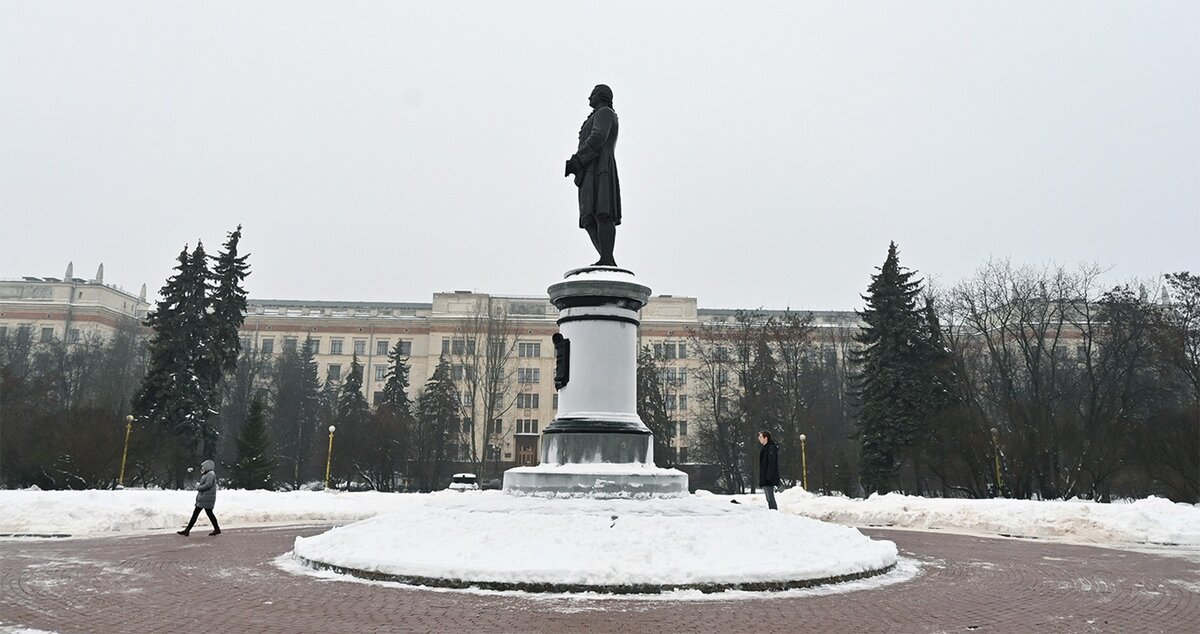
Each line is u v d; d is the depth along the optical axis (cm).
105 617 776
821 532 1205
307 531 1877
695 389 7656
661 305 8119
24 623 749
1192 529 1903
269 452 4988
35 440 3475
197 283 4447
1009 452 3531
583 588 920
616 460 1340
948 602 916
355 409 5888
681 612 816
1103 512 1991
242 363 6975
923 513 2342
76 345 7262
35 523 1791
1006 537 1952
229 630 714
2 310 8081
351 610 809
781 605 867
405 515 1224
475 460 5912
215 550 1399
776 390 5419
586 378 1395
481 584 938
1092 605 915
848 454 5388
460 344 7931
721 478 6344
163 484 4056
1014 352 4894
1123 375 4228
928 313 4347
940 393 4125
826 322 7806
